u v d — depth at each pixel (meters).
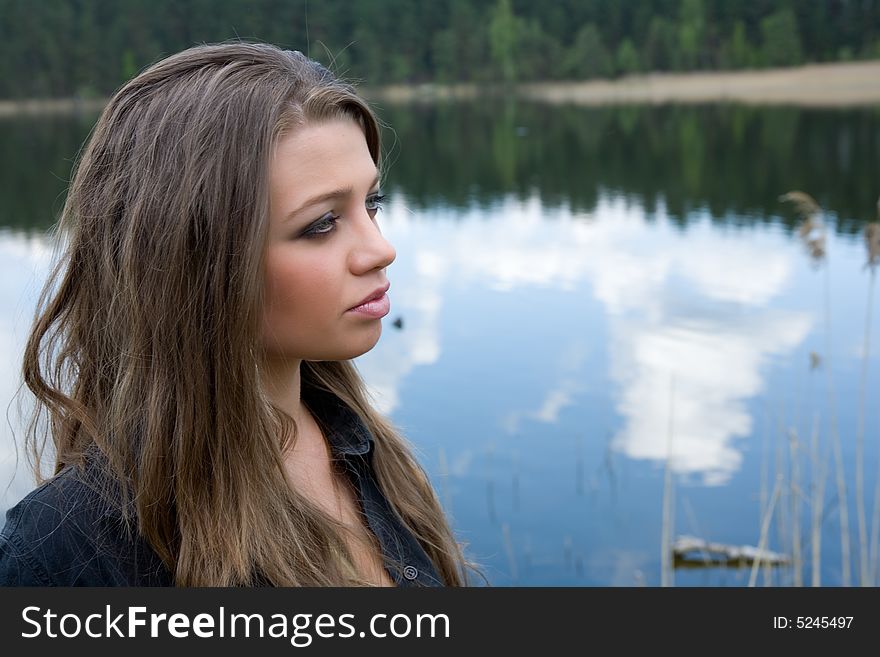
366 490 1.07
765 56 38.50
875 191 14.60
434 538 1.18
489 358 6.97
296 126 0.86
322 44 1.09
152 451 0.87
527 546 4.42
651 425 5.77
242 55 0.90
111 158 0.90
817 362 5.19
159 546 0.88
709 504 4.89
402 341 7.50
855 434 5.70
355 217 0.90
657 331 7.61
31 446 1.01
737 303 8.42
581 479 5.08
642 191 16.05
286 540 0.91
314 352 0.91
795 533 4.05
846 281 9.07
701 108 32.25
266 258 0.87
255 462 0.88
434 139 24.55
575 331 7.67
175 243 0.85
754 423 5.86
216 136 0.85
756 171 17.50
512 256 10.85
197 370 0.87
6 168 17.05
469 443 5.50
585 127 27.44
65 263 0.97
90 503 0.88
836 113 28.73
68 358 0.95
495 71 36.94
